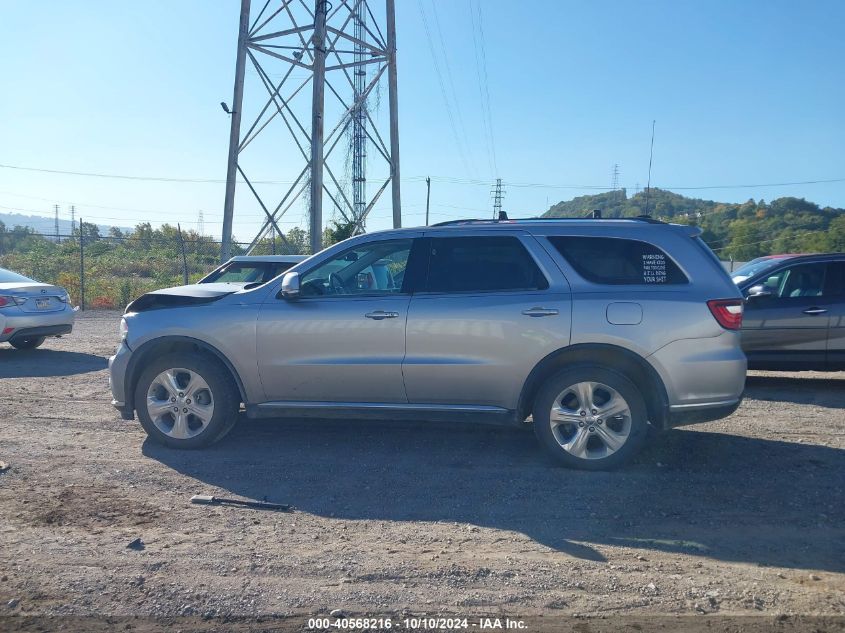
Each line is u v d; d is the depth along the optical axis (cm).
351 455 637
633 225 605
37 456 627
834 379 1030
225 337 631
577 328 578
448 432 707
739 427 732
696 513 506
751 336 929
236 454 638
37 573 415
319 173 1811
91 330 1616
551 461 613
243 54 1858
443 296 606
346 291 633
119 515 501
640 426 577
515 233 614
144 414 652
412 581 409
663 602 387
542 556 441
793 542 462
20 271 2744
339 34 1878
